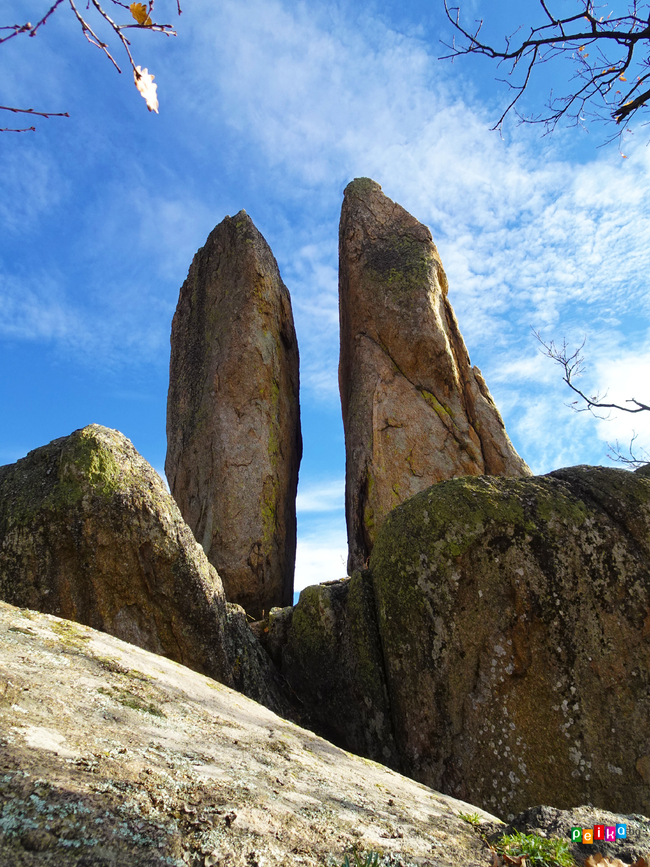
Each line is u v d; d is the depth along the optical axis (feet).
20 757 7.71
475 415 44.45
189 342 51.26
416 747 22.63
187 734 10.87
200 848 7.45
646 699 21.03
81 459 23.73
